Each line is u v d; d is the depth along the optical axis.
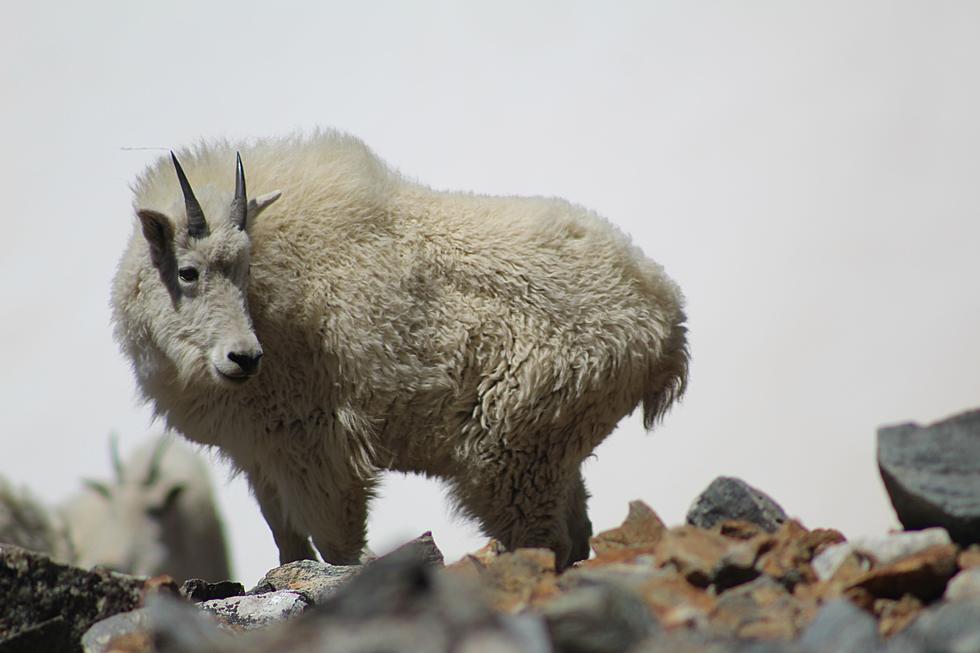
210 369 17.56
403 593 8.13
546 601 10.13
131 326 18.33
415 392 18.16
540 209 18.78
